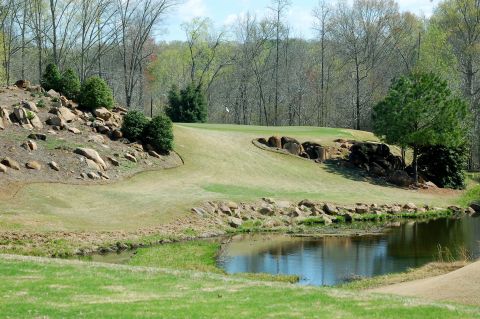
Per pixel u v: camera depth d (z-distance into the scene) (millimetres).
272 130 61000
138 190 36750
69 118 42656
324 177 49094
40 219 28109
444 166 53531
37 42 70188
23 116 39094
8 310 11875
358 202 41625
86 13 65438
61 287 14391
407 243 30125
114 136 43344
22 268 16656
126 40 74438
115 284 15070
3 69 68062
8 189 30906
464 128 54781
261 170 47781
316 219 36844
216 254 26828
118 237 27938
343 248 28688
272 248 28531
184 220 32625
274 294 14609
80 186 34625
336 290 15953
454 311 13219
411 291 17359
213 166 45906
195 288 15070
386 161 53469
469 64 70438
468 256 26641
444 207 44156
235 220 34406
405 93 51906
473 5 72750
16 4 65562
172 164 43719
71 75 47312
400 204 42781
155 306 12750
